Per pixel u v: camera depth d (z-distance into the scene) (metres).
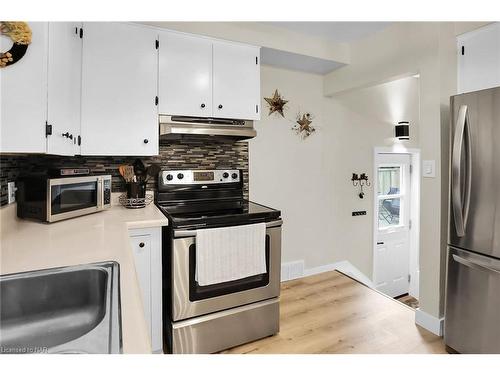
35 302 0.89
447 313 1.94
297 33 2.66
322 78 3.32
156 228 1.74
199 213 2.01
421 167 2.21
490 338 1.70
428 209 2.17
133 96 2.01
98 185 1.89
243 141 2.81
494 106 1.67
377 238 3.74
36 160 1.94
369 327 2.23
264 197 3.00
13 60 1.12
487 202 1.71
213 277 1.80
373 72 2.68
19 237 1.31
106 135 1.94
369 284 3.68
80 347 0.60
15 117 1.14
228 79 2.32
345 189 3.51
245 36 2.38
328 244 3.43
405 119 3.91
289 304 2.62
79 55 1.80
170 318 1.83
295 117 3.16
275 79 3.03
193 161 2.57
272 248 2.06
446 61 2.12
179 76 2.14
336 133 3.43
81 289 0.94
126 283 0.84
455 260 1.88
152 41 2.06
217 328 1.90
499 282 1.66
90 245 1.19
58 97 1.42
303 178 3.23
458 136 1.81
